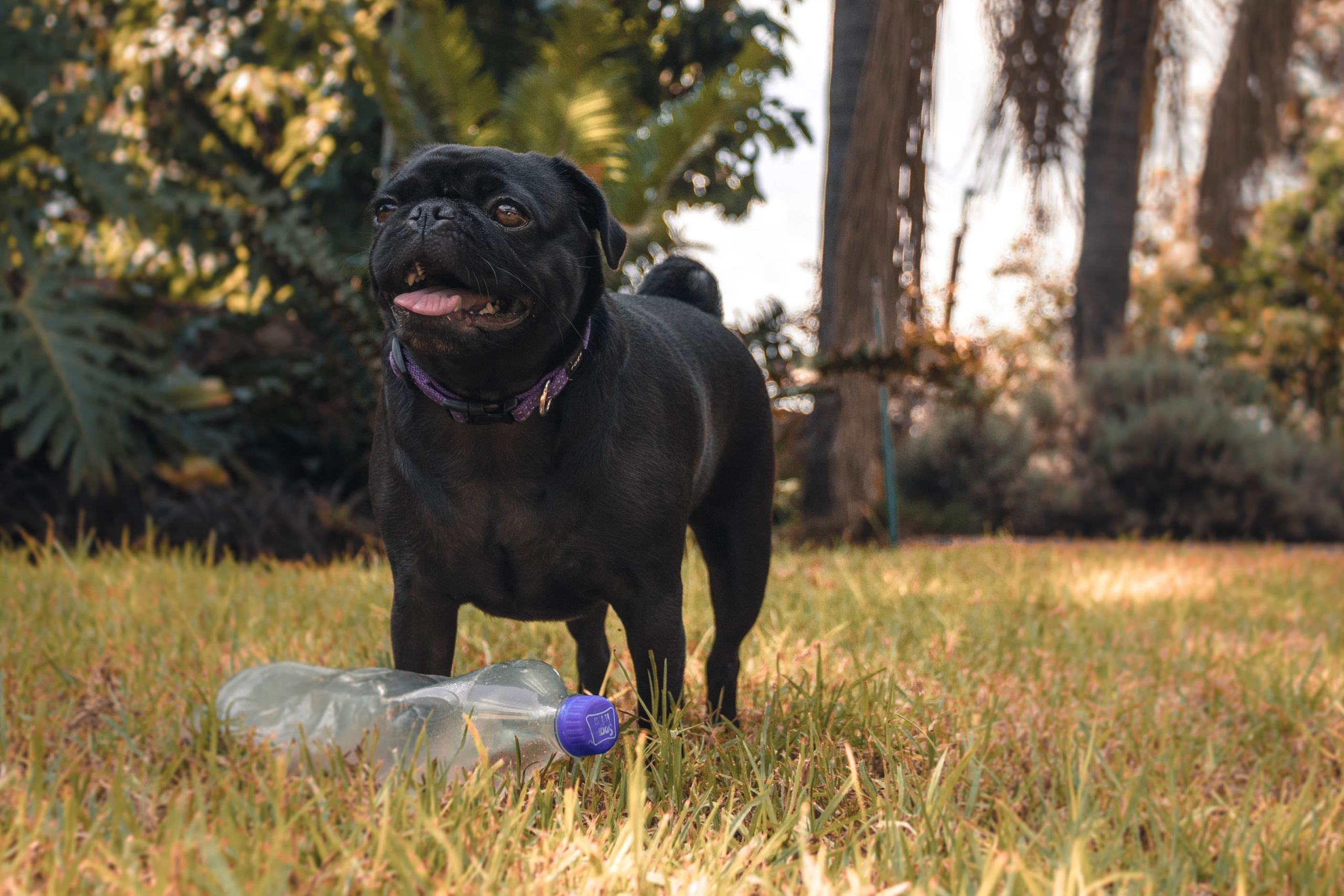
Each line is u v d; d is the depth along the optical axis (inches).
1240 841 73.9
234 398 284.7
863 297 321.1
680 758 77.8
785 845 69.5
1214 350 503.8
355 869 55.6
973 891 60.3
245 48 375.2
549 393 79.2
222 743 84.9
